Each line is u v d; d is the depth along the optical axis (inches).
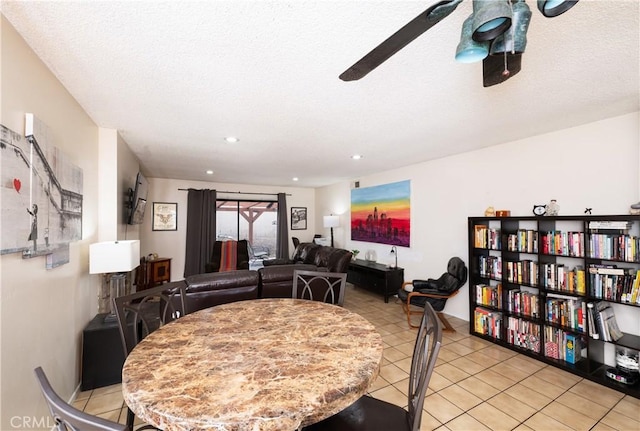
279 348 45.6
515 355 110.3
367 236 221.6
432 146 137.0
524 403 80.7
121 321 55.6
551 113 95.3
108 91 79.7
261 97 84.0
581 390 86.8
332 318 60.7
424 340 45.9
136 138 123.5
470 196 145.9
